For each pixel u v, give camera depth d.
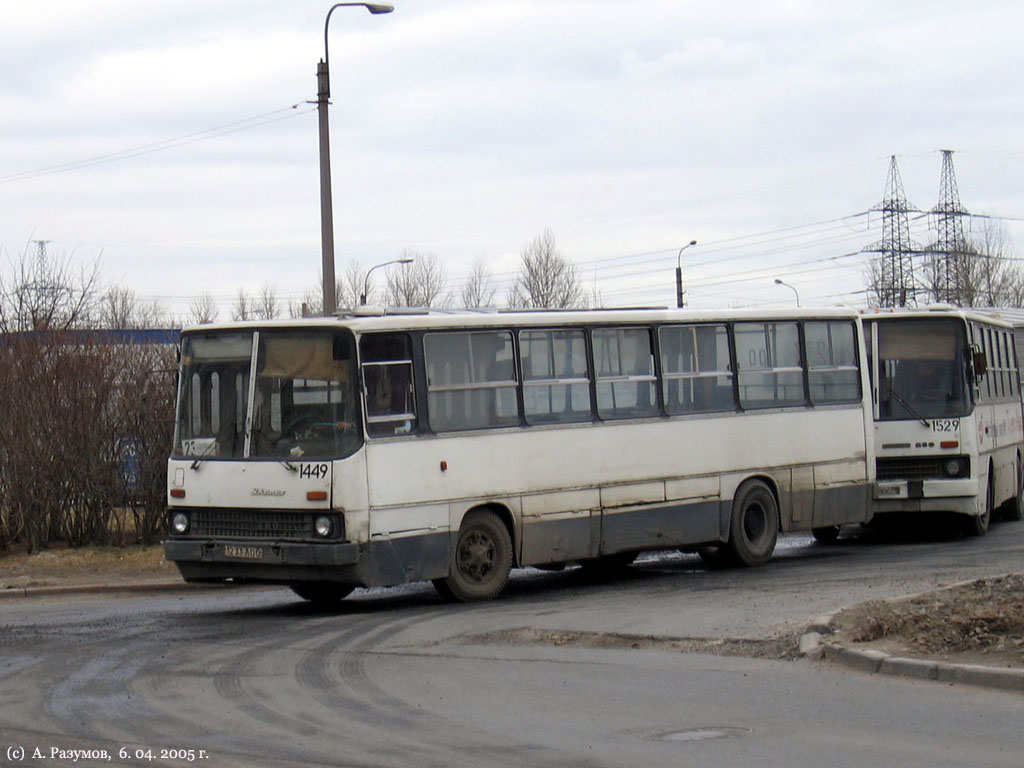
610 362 17.66
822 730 8.73
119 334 22.56
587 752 8.27
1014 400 26.30
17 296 22.67
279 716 9.50
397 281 58.78
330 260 23.83
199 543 15.44
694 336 18.69
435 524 15.54
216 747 8.52
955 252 61.03
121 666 11.70
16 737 8.87
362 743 8.61
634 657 11.75
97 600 17.22
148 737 8.84
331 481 14.78
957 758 7.88
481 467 16.05
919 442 21.78
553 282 59.81
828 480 20.27
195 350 15.90
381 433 15.13
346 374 15.01
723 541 18.78
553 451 16.81
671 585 17.14
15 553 21.25
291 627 14.14
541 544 16.62
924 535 23.36
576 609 14.82
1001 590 13.30
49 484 21.34
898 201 60.16
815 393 20.27
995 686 9.89
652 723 9.11
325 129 23.97
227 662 11.88
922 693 9.83
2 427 21.16
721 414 18.86
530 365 16.73
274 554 14.93
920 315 21.98
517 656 11.97
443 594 16.12
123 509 22.17
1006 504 25.98
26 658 12.17
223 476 15.41
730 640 12.22
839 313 20.77
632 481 17.66
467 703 9.91
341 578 14.74
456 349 15.98
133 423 21.97
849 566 18.59
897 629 11.65
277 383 15.34
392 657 12.08
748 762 7.91
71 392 21.53
